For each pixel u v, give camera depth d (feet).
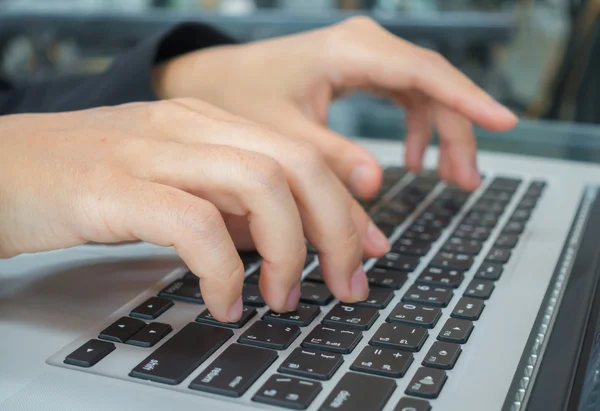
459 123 2.01
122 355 1.15
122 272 1.45
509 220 1.78
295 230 1.26
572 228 1.74
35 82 2.31
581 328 1.23
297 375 1.08
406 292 1.37
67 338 1.19
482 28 4.30
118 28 4.81
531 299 1.33
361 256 1.36
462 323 1.22
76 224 1.24
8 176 1.30
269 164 1.26
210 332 1.21
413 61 2.00
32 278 1.42
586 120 3.48
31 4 4.93
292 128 1.94
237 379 1.06
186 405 1.02
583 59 3.46
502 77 3.99
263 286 1.28
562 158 2.29
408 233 1.71
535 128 2.57
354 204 1.46
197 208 1.19
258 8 5.11
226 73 2.17
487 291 1.35
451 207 1.90
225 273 1.19
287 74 2.10
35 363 1.12
